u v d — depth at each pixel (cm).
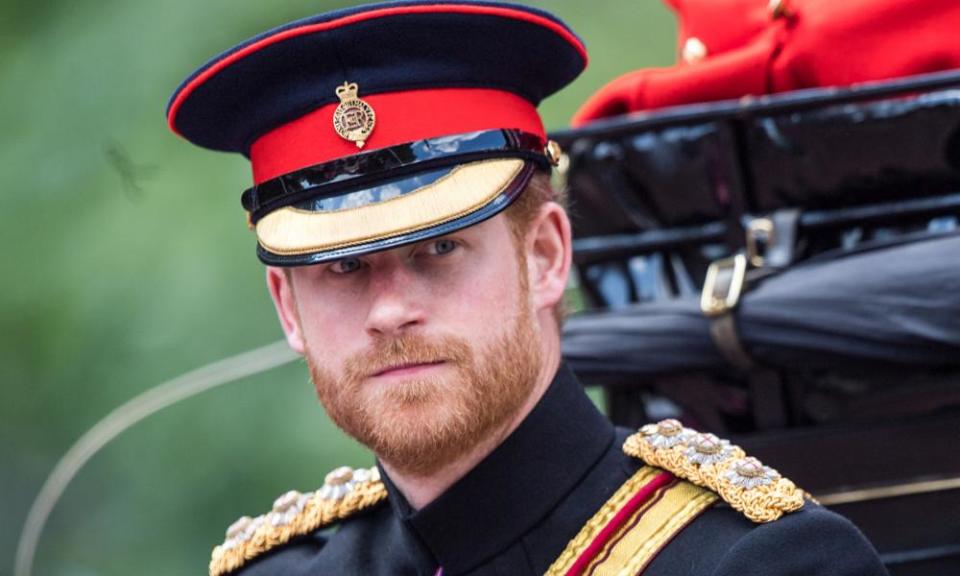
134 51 2303
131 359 2186
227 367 1490
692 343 927
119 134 2273
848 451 916
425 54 791
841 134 923
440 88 796
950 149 909
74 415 2255
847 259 912
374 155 780
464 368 762
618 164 978
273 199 796
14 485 2322
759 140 945
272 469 2206
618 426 976
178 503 2245
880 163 920
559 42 813
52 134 2297
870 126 917
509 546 804
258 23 2275
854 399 912
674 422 823
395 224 766
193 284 2153
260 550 909
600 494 809
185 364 2159
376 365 763
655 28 2256
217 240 2162
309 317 783
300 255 772
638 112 1015
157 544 2264
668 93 998
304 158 798
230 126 829
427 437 762
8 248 2261
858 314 885
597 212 989
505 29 795
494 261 774
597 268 998
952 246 884
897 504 912
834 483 921
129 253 2197
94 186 2269
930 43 930
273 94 801
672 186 967
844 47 945
